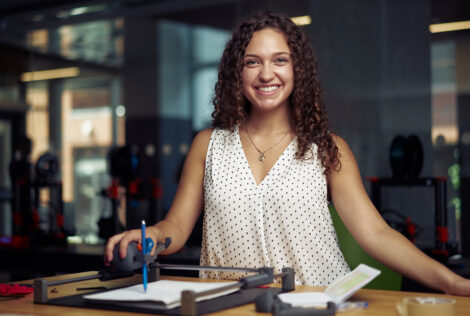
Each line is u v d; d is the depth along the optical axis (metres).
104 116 12.23
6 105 10.29
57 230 6.70
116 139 12.48
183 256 5.63
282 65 1.64
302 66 1.65
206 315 1.05
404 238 1.48
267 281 1.22
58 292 1.34
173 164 12.83
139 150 12.73
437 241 4.38
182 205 1.74
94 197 11.65
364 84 6.94
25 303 1.21
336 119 6.70
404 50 6.99
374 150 6.99
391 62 7.02
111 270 1.29
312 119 1.65
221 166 1.69
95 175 11.91
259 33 1.64
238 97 1.71
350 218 1.58
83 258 5.58
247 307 1.12
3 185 9.90
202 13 9.77
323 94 1.73
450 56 6.84
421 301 1.06
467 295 1.31
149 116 12.84
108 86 12.34
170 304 1.08
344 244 1.87
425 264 1.40
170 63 12.56
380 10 6.98
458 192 6.59
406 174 4.68
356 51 6.89
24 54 10.35
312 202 1.61
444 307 1.00
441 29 6.86
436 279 1.37
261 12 1.71
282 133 1.69
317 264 1.60
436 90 6.89
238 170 1.66
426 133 6.92
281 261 1.60
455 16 6.77
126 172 6.74
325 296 1.13
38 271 5.84
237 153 1.69
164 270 3.09
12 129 10.41
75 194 11.67
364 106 6.94
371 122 6.99
